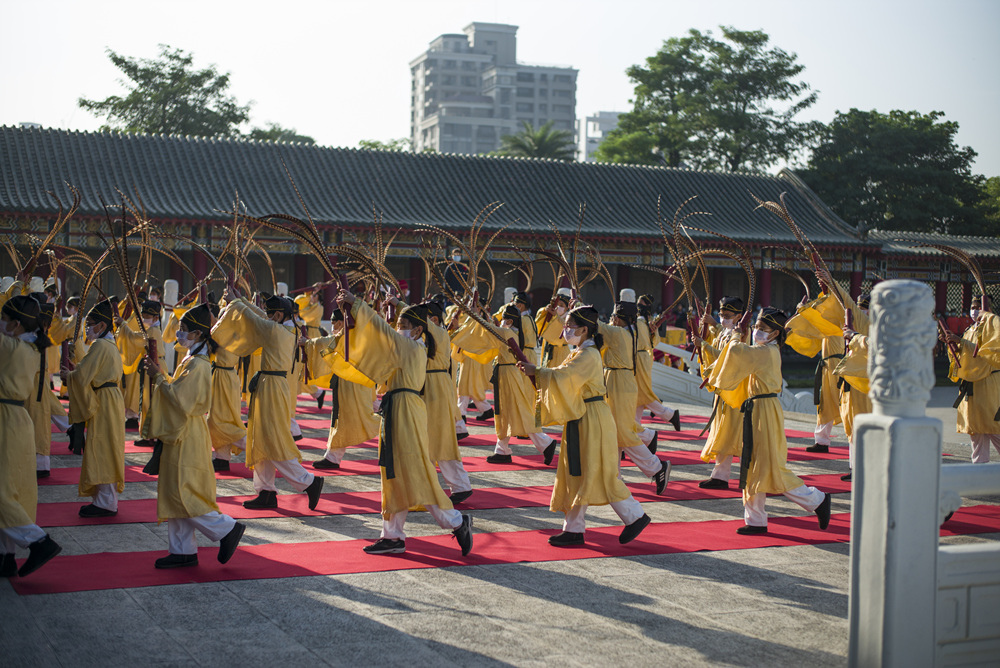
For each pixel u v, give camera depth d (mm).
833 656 5145
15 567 6246
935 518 4398
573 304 10000
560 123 137500
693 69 54656
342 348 7418
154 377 6430
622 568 6809
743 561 7066
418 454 6902
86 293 7965
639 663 4984
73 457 10922
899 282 4508
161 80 53406
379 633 5348
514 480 10195
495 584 6348
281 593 6035
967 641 4535
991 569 4566
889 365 4480
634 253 33844
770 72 53125
